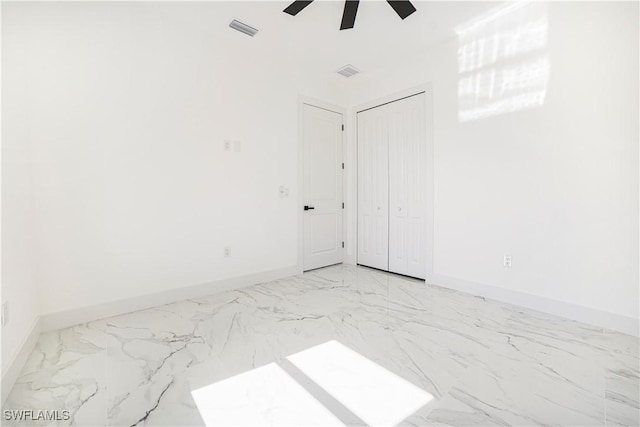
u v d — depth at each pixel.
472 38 2.79
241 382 1.53
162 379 1.55
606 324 2.13
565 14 2.25
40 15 2.03
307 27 2.74
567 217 2.29
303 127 3.63
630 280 2.04
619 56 2.04
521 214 2.53
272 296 2.84
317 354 1.80
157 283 2.57
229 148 2.99
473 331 2.10
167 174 2.60
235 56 3.01
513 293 2.60
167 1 2.38
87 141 2.22
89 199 2.24
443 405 1.36
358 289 3.05
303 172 3.65
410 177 3.42
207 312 2.44
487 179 2.73
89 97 2.22
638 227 2.01
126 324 2.21
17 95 1.86
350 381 1.54
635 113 1.99
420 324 2.22
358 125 4.01
